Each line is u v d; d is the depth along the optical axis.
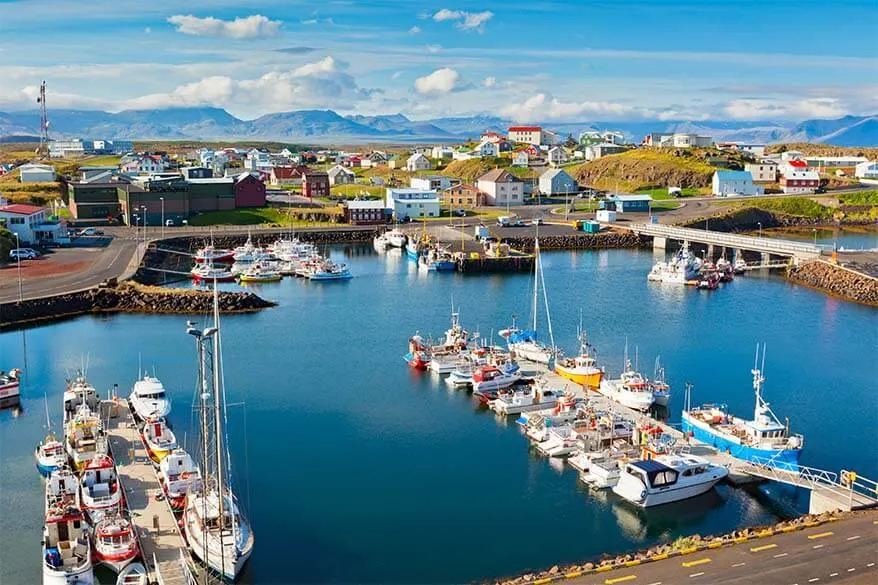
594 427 68.69
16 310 111.00
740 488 60.56
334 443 69.81
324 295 134.75
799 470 62.47
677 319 116.50
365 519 55.97
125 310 119.00
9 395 80.12
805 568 44.53
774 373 89.62
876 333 108.25
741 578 43.59
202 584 47.19
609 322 114.62
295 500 58.78
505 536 53.66
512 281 148.50
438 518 56.28
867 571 44.06
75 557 47.53
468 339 102.06
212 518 50.19
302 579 48.53
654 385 79.12
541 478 62.78
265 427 73.44
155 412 72.88
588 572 45.03
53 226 163.38
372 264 168.00
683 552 46.91
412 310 122.88
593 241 190.62
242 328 110.62
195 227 194.38
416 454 67.62
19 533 53.94
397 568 49.72
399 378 88.69
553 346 97.44
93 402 74.31
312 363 94.00
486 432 72.81
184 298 121.19
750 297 133.38
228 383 86.06
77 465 62.81
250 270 148.75
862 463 65.31
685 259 152.50
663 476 57.84
